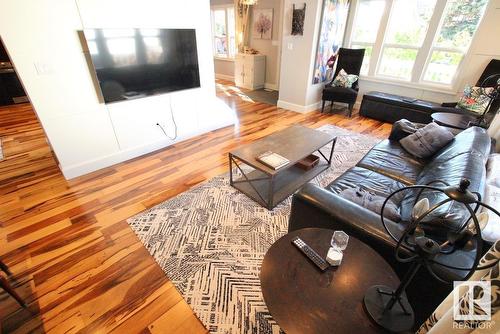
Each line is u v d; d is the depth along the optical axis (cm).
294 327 89
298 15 400
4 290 147
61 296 151
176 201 233
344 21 439
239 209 222
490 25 327
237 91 609
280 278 104
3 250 182
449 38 370
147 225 205
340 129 392
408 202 157
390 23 410
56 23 220
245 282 160
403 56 417
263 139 260
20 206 226
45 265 170
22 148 335
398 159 230
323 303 96
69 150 260
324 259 111
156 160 307
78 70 243
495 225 111
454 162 160
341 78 440
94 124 269
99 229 201
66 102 245
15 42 206
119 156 298
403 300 96
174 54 296
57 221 209
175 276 163
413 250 78
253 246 186
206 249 183
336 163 298
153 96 304
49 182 262
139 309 144
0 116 451
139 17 262
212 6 669
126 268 169
